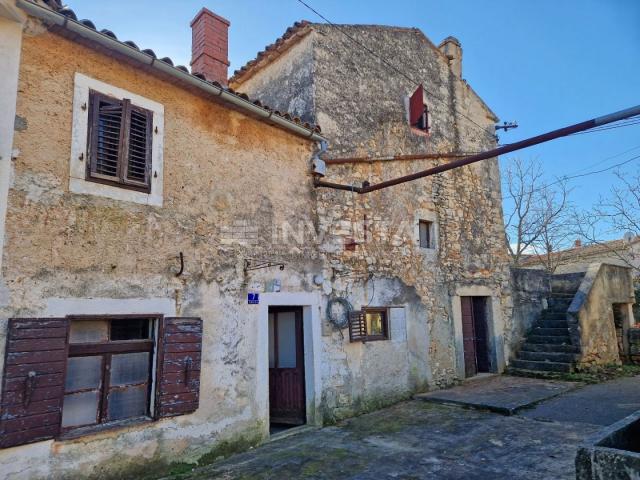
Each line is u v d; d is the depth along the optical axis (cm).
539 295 1143
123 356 450
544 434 562
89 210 424
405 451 518
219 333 525
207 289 518
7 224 373
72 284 406
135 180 464
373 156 802
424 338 839
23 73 395
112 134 454
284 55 829
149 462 443
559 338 1016
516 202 2008
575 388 831
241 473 461
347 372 688
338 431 607
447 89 1017
